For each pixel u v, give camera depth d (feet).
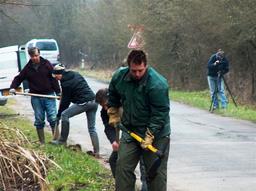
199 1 177.78
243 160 63.82
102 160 63.26
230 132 88.12
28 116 109.91
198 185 51.83
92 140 65.87
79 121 100.37
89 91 66.13
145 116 38.52
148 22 206.49
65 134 67.36
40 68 69.67
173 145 74.59
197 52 206.90
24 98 160.76
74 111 66.33
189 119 106.73
